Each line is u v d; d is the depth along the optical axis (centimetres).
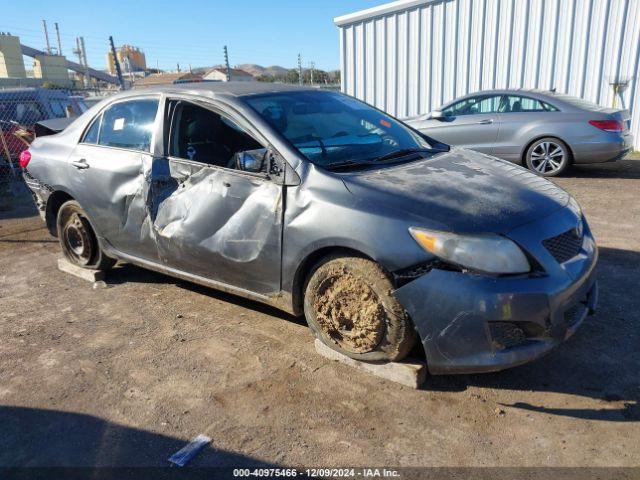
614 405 269
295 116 357
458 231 260
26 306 419
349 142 354
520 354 261
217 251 344
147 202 383
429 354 271
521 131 818
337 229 286
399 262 268
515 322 259
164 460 242
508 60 1169
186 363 324
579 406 270
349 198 289
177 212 364
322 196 296
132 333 366
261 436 256
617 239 513
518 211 280
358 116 394
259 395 288
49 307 415
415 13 1247
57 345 353
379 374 299
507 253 258
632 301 378
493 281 256
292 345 339
